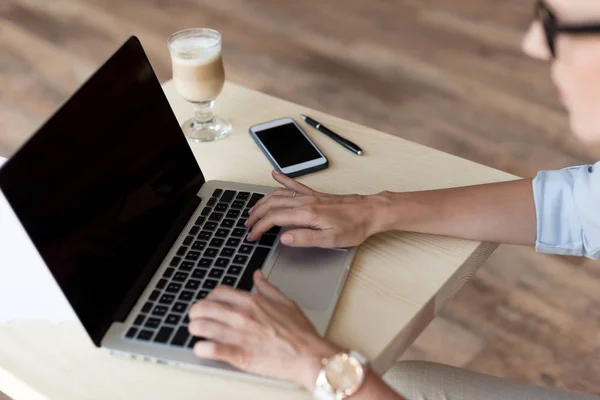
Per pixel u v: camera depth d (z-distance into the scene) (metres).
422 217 0.92
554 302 1.73
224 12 2.95
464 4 2.95
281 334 0.74
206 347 0.72
